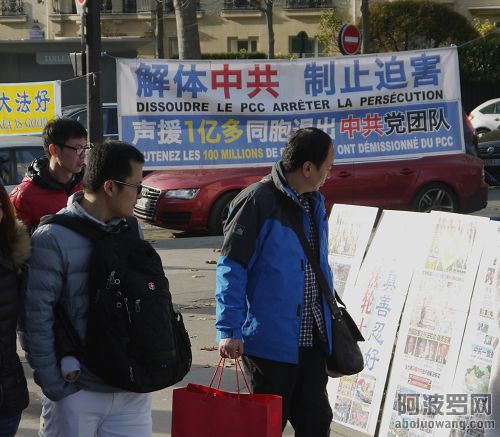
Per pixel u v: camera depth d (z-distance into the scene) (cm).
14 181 1327
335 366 466
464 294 526
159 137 1166
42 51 3397
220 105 1172
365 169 1467
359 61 1182
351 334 473
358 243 613
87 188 388
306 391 466
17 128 1328
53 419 393
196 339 837
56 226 382
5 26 4369
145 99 1161
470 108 3300
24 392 380
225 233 457
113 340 372
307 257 458
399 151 1192
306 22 4153
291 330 452
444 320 536
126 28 4238
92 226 385
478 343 513
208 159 1175
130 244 383
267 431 410
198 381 715
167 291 384
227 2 4219
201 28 4244
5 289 370
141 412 402
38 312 378
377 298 586
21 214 552
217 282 454
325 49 3766
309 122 1184
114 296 373
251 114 1179
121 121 1159
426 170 1495
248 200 455
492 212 1758
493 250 512
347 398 593
